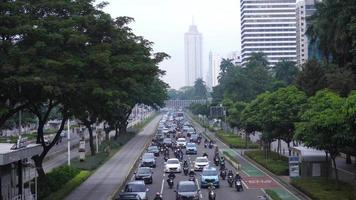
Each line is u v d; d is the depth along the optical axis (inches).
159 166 2571.4
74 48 1358.3
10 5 1270.9
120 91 1395.2
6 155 1037.2
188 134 4566.9
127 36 1542.8
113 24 1491.1
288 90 2267.5
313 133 1508.4
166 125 6048.2
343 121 1348.4
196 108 7691.9
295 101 2176.4
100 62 1328.7
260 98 2785.4
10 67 1226.0
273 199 1515.7
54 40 1277.1
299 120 2128.4
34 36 1270.9
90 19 1408.7
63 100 1473.9
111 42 1470.2
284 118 2166.6
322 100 1632.6
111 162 2672.2
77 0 1407.5
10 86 1264.8
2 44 1253.7
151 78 1608.0
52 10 1364.4
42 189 1514.5
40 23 1286.9
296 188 1737.2
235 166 2421.3
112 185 1855.3
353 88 2228.1
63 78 1289.4
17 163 1298.0
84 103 1508.4
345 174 2087.8
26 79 1210.0
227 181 1990.7
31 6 1320.1
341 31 2417.6
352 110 1243.2
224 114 4884.4
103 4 1533.0
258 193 1696.6
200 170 2332.7
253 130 2915.8
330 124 1392.7
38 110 1652.3
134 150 3358.8
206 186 1823.3
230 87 5280.5
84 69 1355.8
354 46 2158.0
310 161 1923.0
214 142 4020.7
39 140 1643.7
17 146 1182.9
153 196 1636.3
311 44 2940.5
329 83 2314.2
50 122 6274.6
